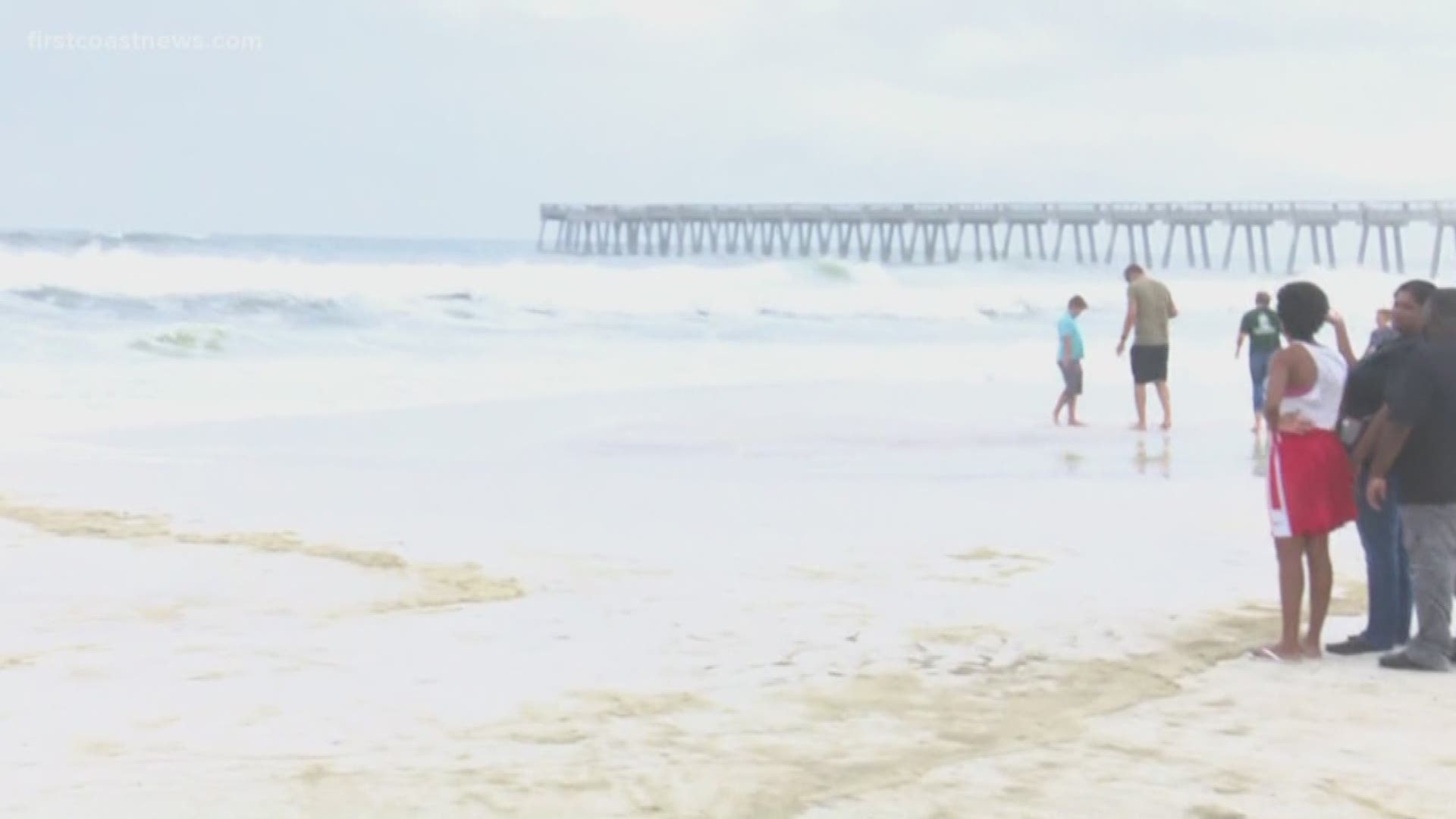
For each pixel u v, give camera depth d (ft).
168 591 28.19
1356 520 24.08
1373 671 23.06
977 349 99.35
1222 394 74.13
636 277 139.64
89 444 50.96
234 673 22.20
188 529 34.81
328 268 127.85
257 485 42.16
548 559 31.68
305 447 51.55
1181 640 24.86
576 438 55.06
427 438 54.54
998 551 33.19
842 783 17.48
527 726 19.61
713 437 55.62
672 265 224.53
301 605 27.04
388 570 30.37
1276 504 23.62
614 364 83.76
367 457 49.11
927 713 20.51
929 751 18.76
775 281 158.92
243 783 17.11
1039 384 78.28
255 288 115.65
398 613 26.50
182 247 255.29
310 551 32.27
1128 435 57.41
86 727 19.31
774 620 26.03
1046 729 19.80
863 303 135.74
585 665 22.89
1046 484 44.34
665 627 25.48
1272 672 23.00
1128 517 38.14
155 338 83.10
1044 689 21.83
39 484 41.60
